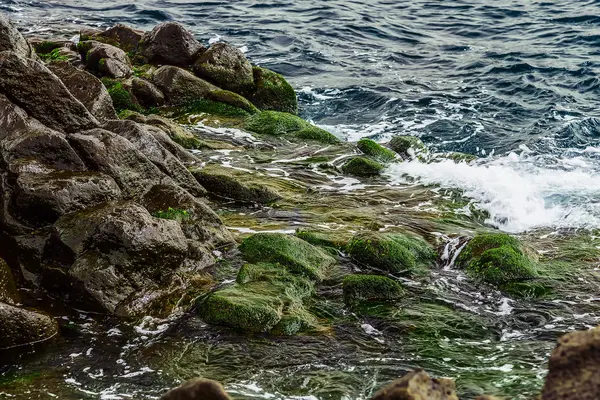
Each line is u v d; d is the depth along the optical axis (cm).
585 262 1320
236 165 1780
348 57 2752
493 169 1752
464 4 3503
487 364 1004
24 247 1189
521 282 1239
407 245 1345
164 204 1360
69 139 1323
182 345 1048
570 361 609
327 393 936
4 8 3197
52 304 1138
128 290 1145
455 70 2589
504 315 1146
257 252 1295
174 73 2202
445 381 654
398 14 3356
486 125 2123
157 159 1466
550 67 2548
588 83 2414
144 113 2136
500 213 1555
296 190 1650
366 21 3212
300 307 1146
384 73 2575
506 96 2333
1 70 1346
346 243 1356
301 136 2008
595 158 1886
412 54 2783
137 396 929
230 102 2197
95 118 1474
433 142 2034
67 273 1133
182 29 2353
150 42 2377
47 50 2503
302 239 1343
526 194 1611
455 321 1123
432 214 1539
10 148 1253
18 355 1017
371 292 1191
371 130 2130
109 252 1146
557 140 2005
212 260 1271
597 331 620
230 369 992
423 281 1254
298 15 3288
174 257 1201
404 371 986
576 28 3012
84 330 1081
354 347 1048
